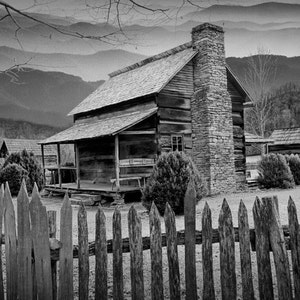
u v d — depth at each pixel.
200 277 5.27
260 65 40.22
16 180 18.73
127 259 6.34
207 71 17.83
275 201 3.78
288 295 3.63
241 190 18.81
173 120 17.48
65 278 3.49
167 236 3.60
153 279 3.57
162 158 11.80
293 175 21.53
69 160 38.38
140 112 17.52
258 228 3.70
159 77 17.92
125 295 4.73
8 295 3.69
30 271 3.52
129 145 17.97
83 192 16.94
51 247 3.45
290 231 3.74
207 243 3.62
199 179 12.01
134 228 3.57
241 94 20.27
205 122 17.61
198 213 11.05
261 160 20.20
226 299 3.62
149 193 11.66
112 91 21.25
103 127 17.44
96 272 3.55
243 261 3.68
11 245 3.66
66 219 3.50
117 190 15.05
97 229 3.57
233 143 19.02
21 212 3.57
